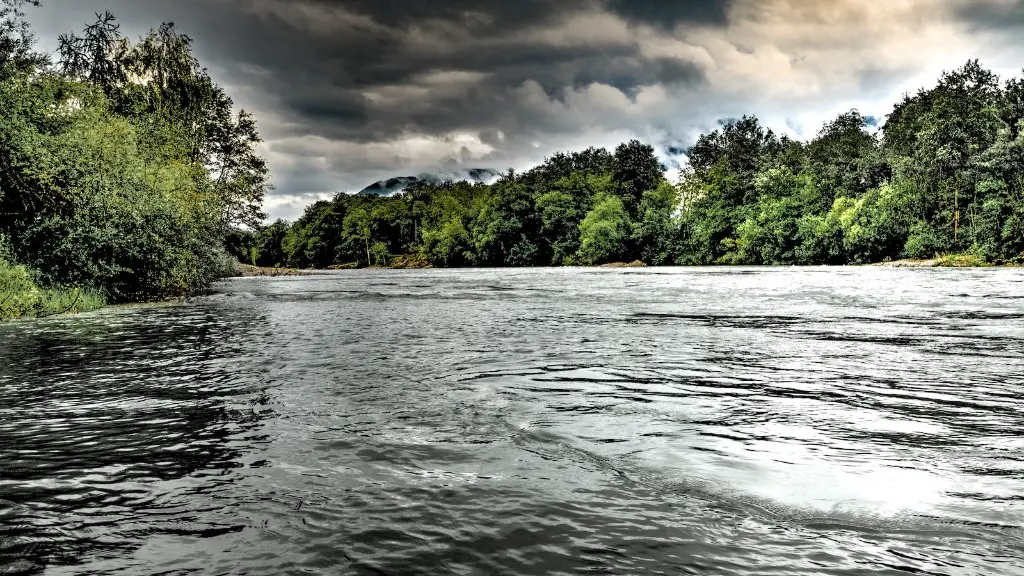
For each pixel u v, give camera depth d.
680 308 18.17
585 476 4.02
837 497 3.59
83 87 23.72
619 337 11.52
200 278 31.92
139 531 3.24
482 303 22.48
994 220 62.94
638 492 3.72
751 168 108.12
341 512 3.46
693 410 5.77
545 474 4.06
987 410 5.63
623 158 123.19
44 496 3.75
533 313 17.44
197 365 8.87
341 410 5.94
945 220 70.94
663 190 108.62
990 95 73.19
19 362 9.34
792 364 8.30
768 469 4.09
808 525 3.23
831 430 5.02
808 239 82.81
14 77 20.73
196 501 3.65
